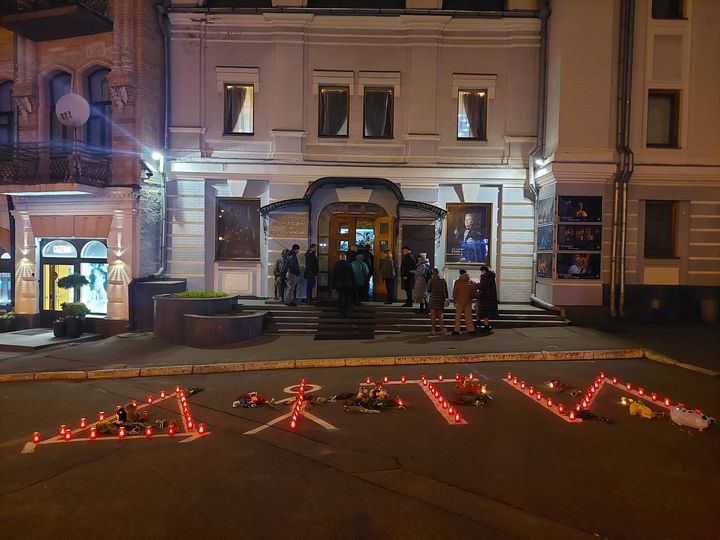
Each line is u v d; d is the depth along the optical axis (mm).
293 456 6402
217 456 6434
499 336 13844
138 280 16000
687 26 15898
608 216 15859
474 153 17234
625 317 15789
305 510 5012
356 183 17062
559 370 10836
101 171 15820
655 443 6754
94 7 15508
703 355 11586
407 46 17109
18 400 9367
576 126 15453
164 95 17094
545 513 4934
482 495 5309
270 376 10789
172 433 7262
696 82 15945
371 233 17875
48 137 17016
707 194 16047
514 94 17016
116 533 4621
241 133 17422
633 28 15734
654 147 16031
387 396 8633
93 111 16703
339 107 17516
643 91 15906
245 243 17812
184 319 13789
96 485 5617
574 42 15406
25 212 16750
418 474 5836
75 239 16750
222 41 17188
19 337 15219
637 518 4828
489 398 8812
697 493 5332
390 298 16594
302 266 17203
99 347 13570
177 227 17312
